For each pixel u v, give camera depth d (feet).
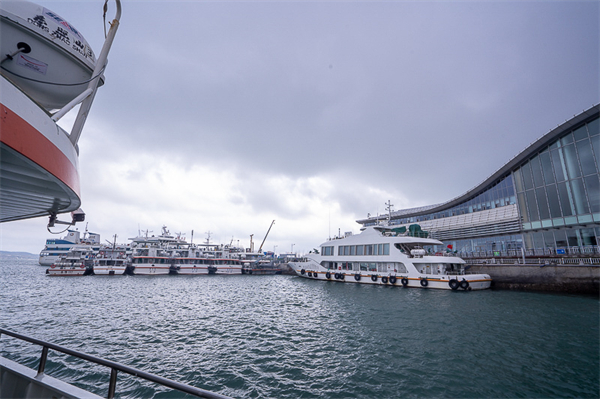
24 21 20.76
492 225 150.92
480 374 39.11
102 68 24.13
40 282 165.37
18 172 18.93
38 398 12.89
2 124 13.88
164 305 93.76
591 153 106.42
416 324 63.87
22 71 21.88
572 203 111.86
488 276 115.65
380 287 126.00
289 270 273.13
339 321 68.90
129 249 250.98
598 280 93.56
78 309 85.92
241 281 190.60
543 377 38.01
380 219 240.12
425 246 148.56
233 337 57.21
